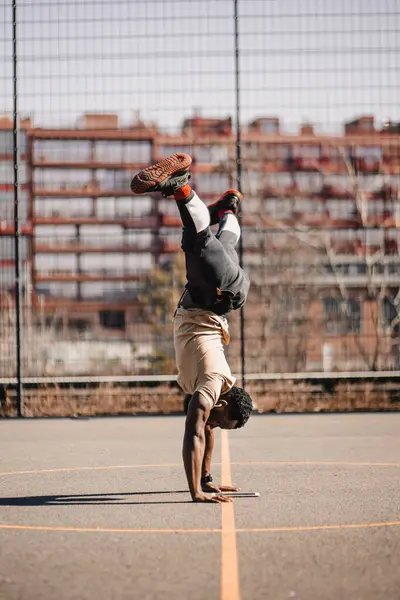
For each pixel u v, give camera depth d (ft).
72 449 40.93
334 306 112.98
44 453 39.68
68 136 57.72
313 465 35.58
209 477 29.55
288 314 101.09
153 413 55.26
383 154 93.15
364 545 21.90
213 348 28.19
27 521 24.94
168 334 76.54
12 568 19.97
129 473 33.78
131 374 69.87
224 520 24.90
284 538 22.65
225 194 32.22
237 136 54.65
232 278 28.50
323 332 97.71
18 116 53.47
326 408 56.49
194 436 27.55
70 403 55.83
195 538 22.71
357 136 58.80
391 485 30.71
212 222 32.12
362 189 97.14
